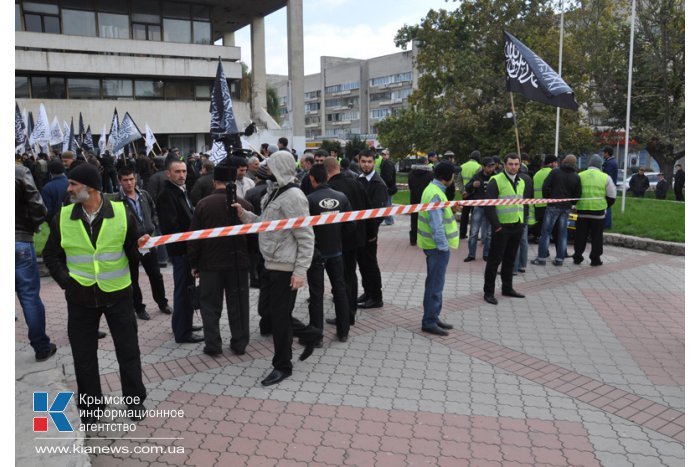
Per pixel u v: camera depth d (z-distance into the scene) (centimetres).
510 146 2297
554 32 2312
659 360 533
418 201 1107
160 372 506
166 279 859
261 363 528
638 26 2588
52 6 2803
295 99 3412
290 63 3406
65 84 2858
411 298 754
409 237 1241
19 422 375
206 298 534
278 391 465
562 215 923
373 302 707
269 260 474
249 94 3381
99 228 389
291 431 398
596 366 519
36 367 498
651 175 2694
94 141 2870
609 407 438
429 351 557
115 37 2964
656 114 2636
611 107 2706
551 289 795
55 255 391
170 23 3131
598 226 927
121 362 411
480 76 2362
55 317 666
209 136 3238
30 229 507
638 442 385
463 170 1172
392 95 8456
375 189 711
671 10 2406
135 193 658
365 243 638
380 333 611
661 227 1182
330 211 550
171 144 3166
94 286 389
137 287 650
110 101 2912
